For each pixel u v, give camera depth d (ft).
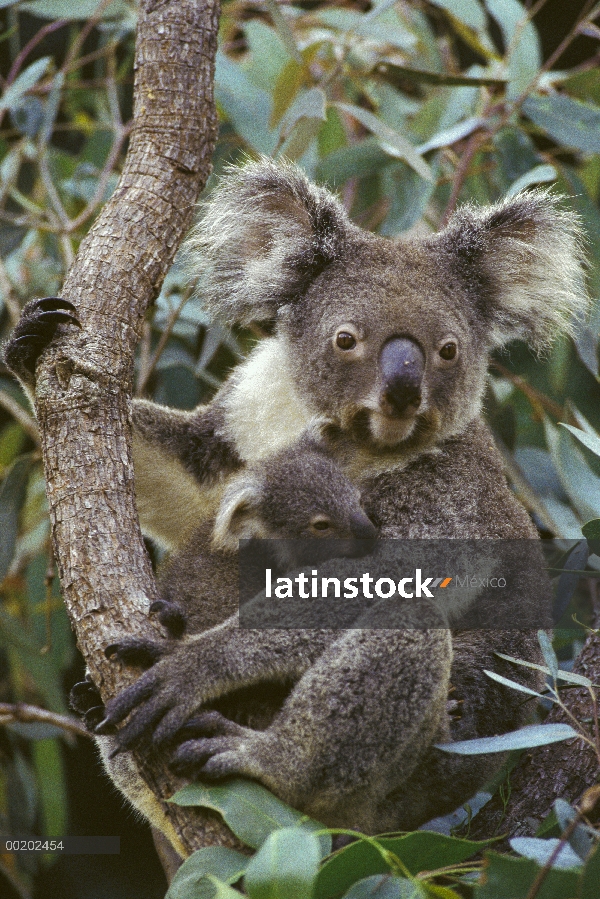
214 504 16.38
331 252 14.98
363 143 19.49
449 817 13.65
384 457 14.29
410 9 23.25
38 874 24.71
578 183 19.39
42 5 20.45
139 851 26.00
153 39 14.70
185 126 14.30
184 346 21.52
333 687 11.50
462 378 14.49
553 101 19.03
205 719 11.07
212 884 9.71
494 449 15.29
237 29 23.68
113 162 19.33
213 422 16.62
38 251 22.72
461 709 13.79
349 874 9.86
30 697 22.24
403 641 11.79
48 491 11.98
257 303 15.49
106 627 11.20
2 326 22.81
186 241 16.03
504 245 15.71
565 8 26.43
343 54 19.17
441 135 19.12
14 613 22.00
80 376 12.41
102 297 13.11
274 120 18.63
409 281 14.56
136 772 12.49
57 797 21.20
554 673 11.93
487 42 21.91
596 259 18.57
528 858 9.22
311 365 14.66
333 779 11.34
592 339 17.75
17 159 21.09
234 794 10.39
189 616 13.66
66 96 24.27
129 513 11.87
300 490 13.85
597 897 9.14
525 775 13.66
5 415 25.38
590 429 17.38
